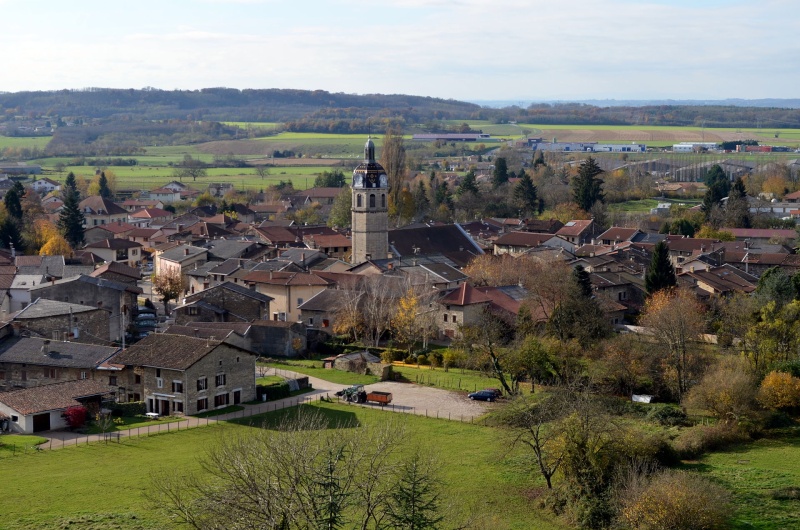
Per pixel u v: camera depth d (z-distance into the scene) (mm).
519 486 87188
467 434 103562
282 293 163375
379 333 149500
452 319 150750
